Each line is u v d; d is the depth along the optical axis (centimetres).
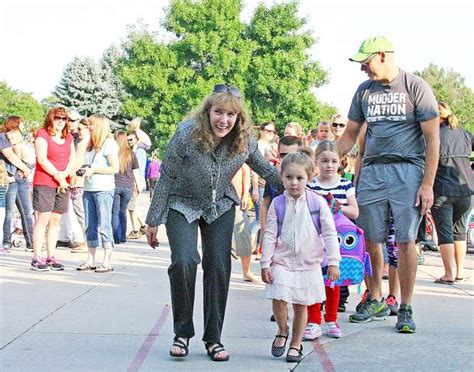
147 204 2444
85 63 6034
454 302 718
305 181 479
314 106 5231
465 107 9462
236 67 5147
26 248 1138
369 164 600
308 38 5375
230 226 482
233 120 459
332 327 554
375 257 613
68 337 537
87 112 6000
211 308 482
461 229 874
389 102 585
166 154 470
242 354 498
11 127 1097
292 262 478
